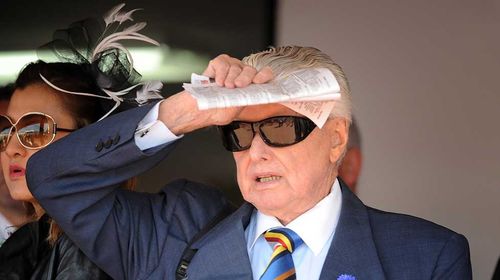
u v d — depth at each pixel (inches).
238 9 178.4
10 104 142.1
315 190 117.7
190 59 178.4
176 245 124.0
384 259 117.1
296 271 118.4
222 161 180.1
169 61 178.2
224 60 112.3
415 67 178.2
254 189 116.3
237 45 178.9
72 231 121.3
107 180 119.3
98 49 143.9
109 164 117.3
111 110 141.5
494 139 176.4
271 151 114.7
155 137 117.8
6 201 168.7
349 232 118.6
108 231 122.7
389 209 180.4
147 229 125.7
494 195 177.0
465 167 177.9
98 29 150.7
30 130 139.4
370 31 179.2
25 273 135.0
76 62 144.5
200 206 129.0
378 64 179.2
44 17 177.9
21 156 140.2
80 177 118.8
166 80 178.2
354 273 115.6
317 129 115.7
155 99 143.9
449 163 178.4
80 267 128.3
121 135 116.5
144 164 120.0
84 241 122.0
